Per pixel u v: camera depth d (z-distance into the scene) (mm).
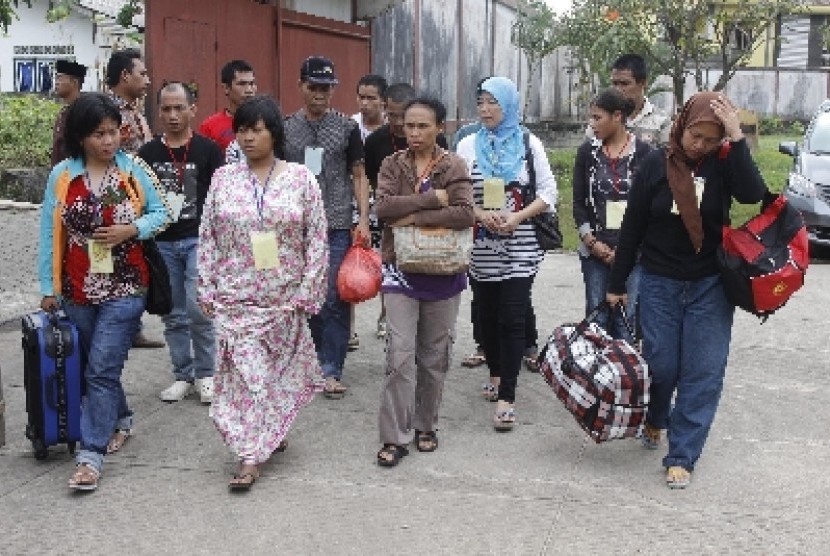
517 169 6098
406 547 4598
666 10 19078
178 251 6488
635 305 6492
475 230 6137
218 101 10812
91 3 26578
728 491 5246
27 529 4789
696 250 5117
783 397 6910
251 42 11531
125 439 5934
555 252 13062
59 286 5309
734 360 7859
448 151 5566
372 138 7250
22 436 6055
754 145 24297
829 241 12555
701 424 5293
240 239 5262
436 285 5516
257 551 4570
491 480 5391
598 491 5238
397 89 7004
